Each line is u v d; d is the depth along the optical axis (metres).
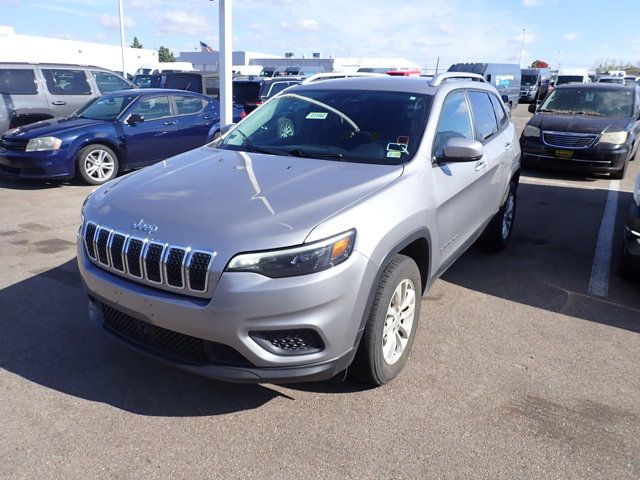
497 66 27.17
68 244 5.74
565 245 6.01
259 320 2.54
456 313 4.24
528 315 4.23
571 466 2.60
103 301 2.97
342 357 2.74
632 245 4.61
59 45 32.28
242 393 3.13
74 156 8.48
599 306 4.42
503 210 5.45
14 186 8.68
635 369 3.48
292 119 4.09
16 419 2.86
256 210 2.76
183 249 2.59
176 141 9.70
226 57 9.68
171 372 3.33
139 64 38.88
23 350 3.55
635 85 11.16
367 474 2.52
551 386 3.26
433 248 3.50
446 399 3.10
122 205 3.00
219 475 2.50
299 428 2.84
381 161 3.47
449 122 4.01
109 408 2.97
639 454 2.69
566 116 10.09
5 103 10.30
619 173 9.70
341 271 2.61
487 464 2.60
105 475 2.49
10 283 4.62
